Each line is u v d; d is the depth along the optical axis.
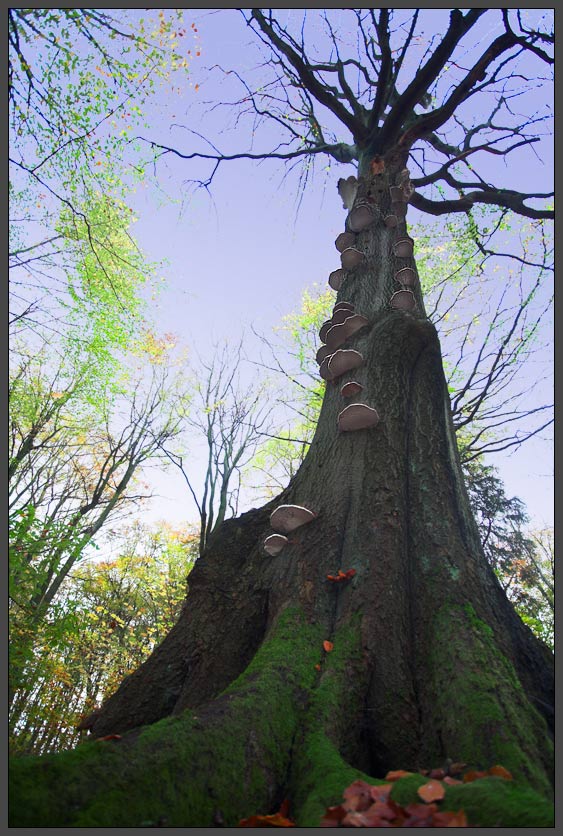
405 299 5.86
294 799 2.05
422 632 3.01
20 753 11.22
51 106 10.40
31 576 8.32
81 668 16.53
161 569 22.14
